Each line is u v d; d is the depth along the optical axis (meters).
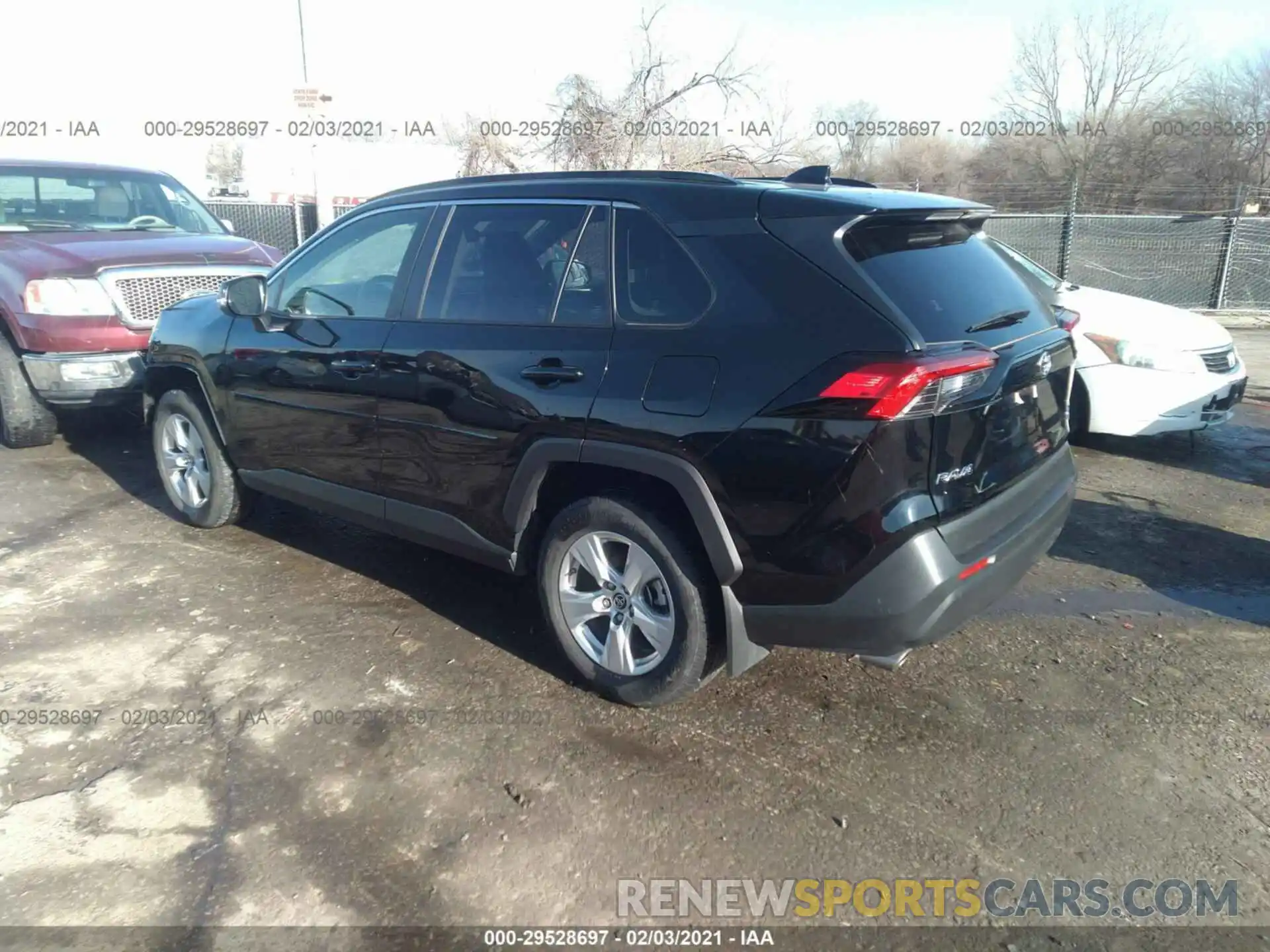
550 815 2.98
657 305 3.30
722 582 3.16
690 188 3.39
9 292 6.36
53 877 2.70
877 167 23.84
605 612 3.58
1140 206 23.56
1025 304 3.57
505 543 3.79
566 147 14.76
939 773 3.21
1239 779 3.19
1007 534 3.22
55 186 7.66
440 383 3.81
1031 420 3.42
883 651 3.03
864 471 2.85
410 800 3.05
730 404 3.04
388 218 4.27
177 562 4.93
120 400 6.49
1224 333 7.06
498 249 3.79
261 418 4.69
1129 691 3.74
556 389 3.44
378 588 4.64
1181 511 5.89
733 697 3.67
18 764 3.20
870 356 2.84
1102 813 3.02
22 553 5.00
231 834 2.88
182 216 8.21
